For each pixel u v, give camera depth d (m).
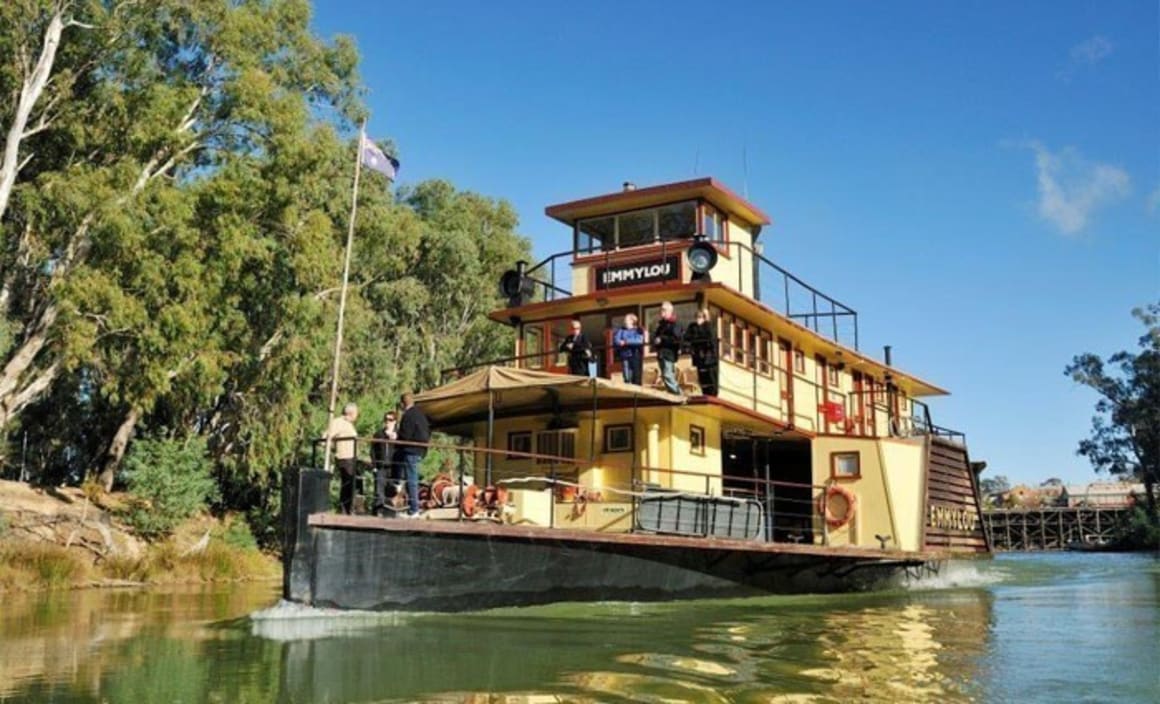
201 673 8.19
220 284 30.92
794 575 16.48
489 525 12.05
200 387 32.12
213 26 32.69
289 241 33.69
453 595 11.91
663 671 8.20
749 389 18.20
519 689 7.45
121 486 36.59
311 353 35.34
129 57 31.84
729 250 18.92
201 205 31.56
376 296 48.03
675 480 16.11
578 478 16.56
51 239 30.33
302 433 37.47
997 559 40.12
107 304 28.55
